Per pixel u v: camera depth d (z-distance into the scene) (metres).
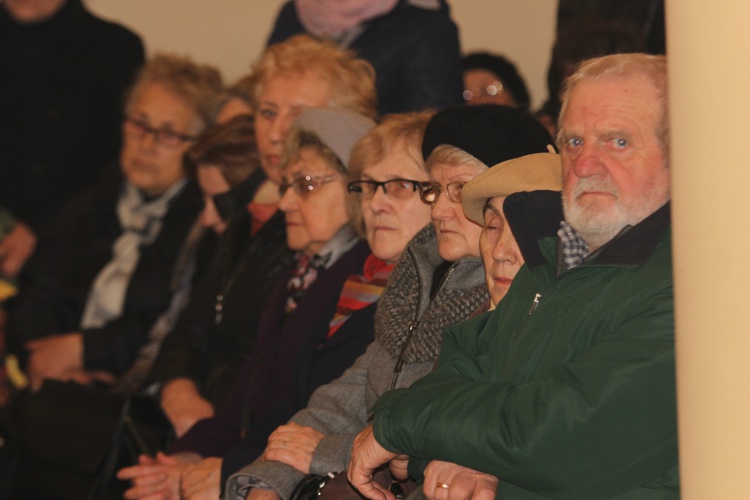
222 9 14.35
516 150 5.36
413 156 6.08
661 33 7.69
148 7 14.38
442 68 8.90
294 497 5.60
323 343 6.56
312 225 6.92
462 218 5.45
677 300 3.50
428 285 5.67
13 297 10.69
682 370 3.47
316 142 6.88
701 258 3.39
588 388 3.99
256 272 8.05
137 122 10.20
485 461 4.16
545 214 4.64
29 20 12.34
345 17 9.20
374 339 6.19
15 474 8.24
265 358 7.04
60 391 8.23
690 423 3.43
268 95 7.92
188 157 9.48
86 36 12.48
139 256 9.96
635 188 4.27
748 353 3.29
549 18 13.08
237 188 8.70
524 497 4.32
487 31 13.23
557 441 4.01
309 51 7.93
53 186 12.34
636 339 4.05
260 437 6.57
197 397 8.12
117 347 9.56
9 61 12.36
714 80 3.36
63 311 10.39
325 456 5.64
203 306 8.46
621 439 3.99
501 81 10.77
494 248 5.00
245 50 14.34
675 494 4.07
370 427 5.06
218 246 8.77
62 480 8.02
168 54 10.52
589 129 4.33
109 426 7.97
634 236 4.27
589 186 4.32
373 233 6.18
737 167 3.31
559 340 4.29
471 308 5.35
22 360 10.43
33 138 12.31
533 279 4.68
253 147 8.76
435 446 4.28
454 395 4.31
